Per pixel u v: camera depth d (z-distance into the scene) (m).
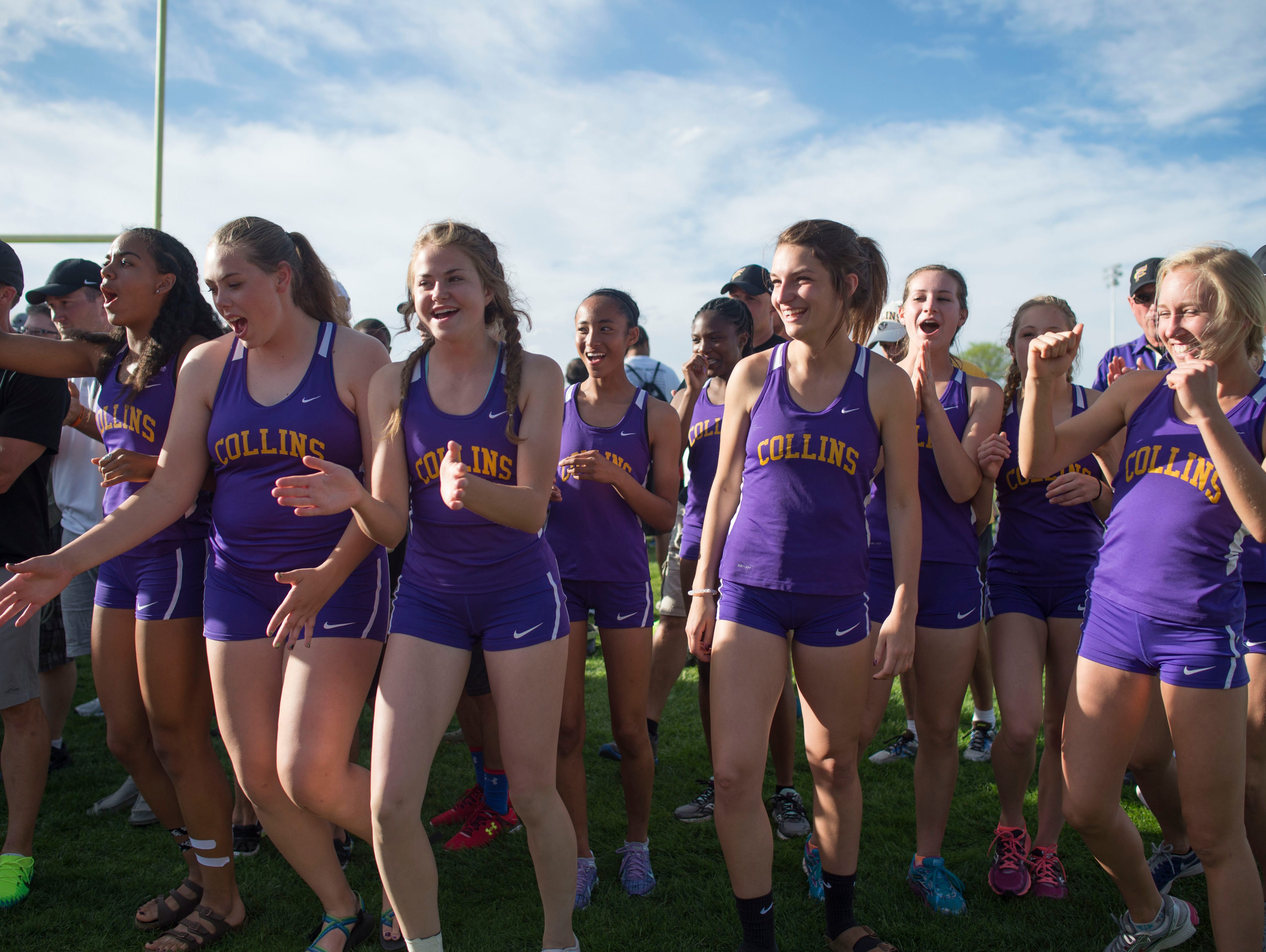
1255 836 2.66
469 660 2.36
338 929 2.58
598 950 2.68
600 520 3.16
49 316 4.79
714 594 2.65
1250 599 2.71
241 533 2.49
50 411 3.12
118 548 2.39
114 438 2.88
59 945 2.71
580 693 3.11
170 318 2.82
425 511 2.35
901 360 4.18
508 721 2.28
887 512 2.86
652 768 3.19
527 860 3.32
